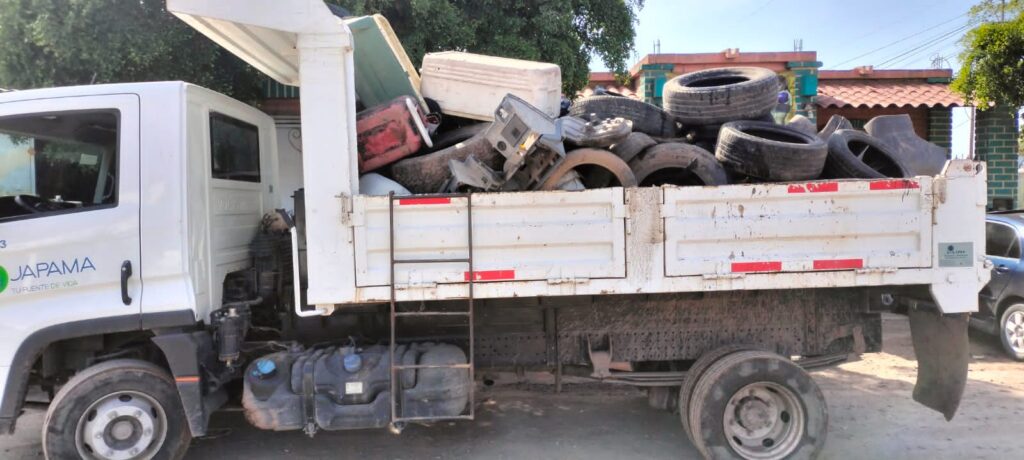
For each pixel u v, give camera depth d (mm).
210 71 7609
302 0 3770
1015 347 7102
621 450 4789
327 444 4910
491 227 3875
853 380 6473
